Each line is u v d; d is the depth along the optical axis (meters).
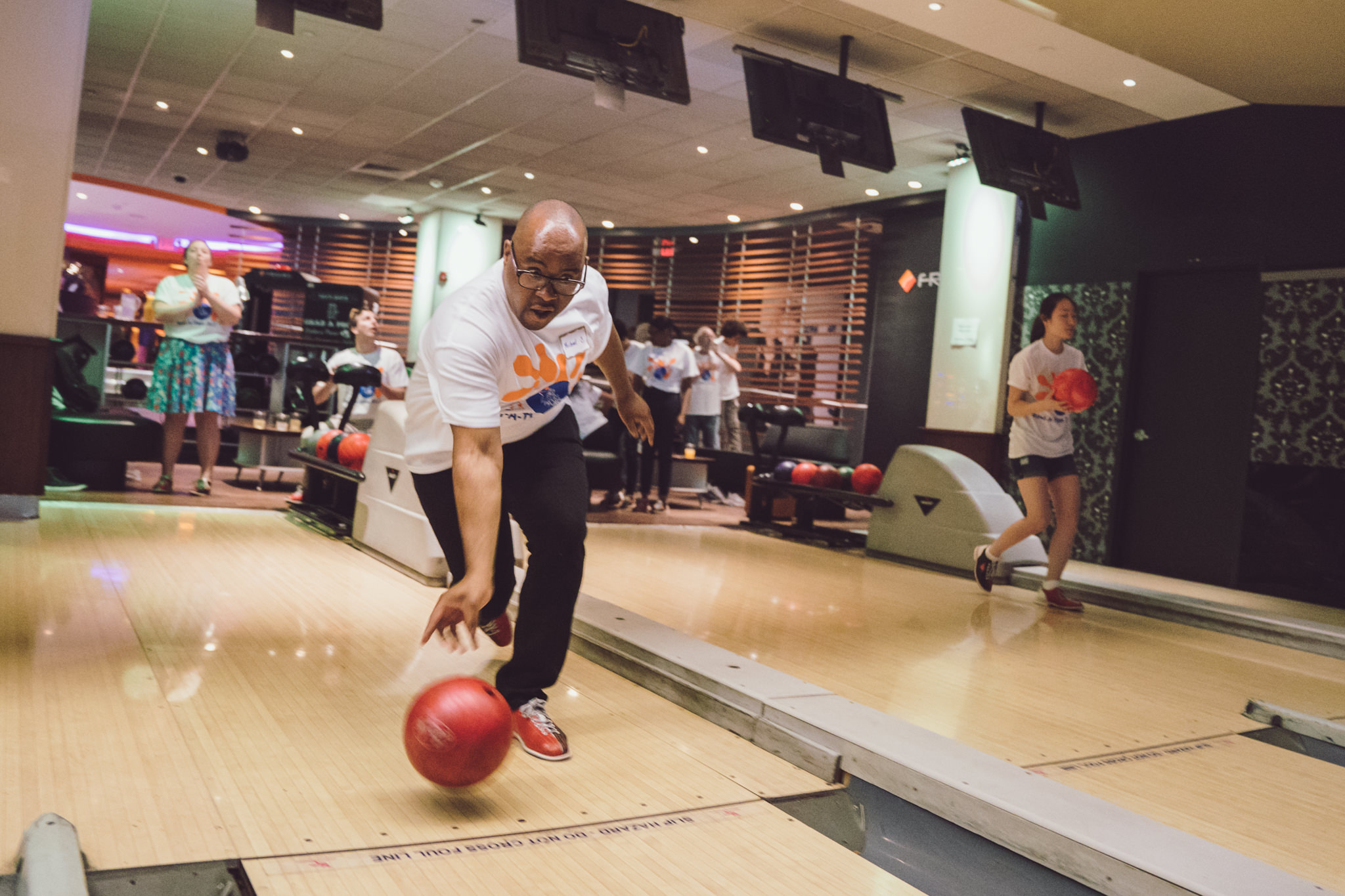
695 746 2.21
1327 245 5.90
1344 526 5.75
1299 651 4.03
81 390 5.96
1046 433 4.48
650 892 1.46
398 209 12.54
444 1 5.88
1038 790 1.86
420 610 3.37
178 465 8.03
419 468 2.23
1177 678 3.28
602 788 1.88
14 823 1.48
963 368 7.97
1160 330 6.80
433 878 1.44
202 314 5.69
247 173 11.27
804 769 2.12
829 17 5.62
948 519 5.46
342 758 1.91
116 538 4.27
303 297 13.75
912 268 9.59
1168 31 5.13
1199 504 6.49
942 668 3.10
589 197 10.91
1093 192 7.18
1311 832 1.94
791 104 6.00
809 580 4.77
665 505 7.47
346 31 6.55
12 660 2.36
